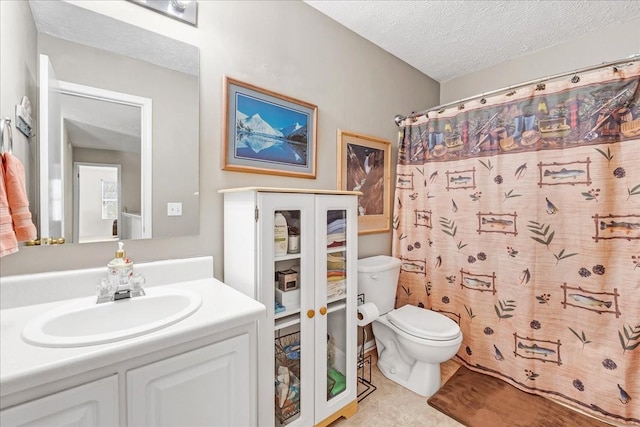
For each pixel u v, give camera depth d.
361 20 1.94
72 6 1.09
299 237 1.37
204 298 1.08
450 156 2.11
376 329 2.13
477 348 2.00
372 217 2.27
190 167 1.35
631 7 1.78
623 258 1.50
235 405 0.95
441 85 2.87
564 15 1.86
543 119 1.72
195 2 1.35
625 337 1.49
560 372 1.69
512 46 2.24
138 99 1.22
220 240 1.45
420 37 2.13
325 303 1.46
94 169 1.13
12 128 0.97
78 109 1.10
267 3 1.61
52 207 1.05
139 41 1.22
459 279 2.08
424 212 2.27
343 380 1.60
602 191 1.55
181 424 0.84
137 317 1.04
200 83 1.38
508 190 1.85
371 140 2.22
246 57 1.52
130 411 0.75
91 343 0.72
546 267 1.73
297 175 1.74
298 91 1.76
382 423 1.56
